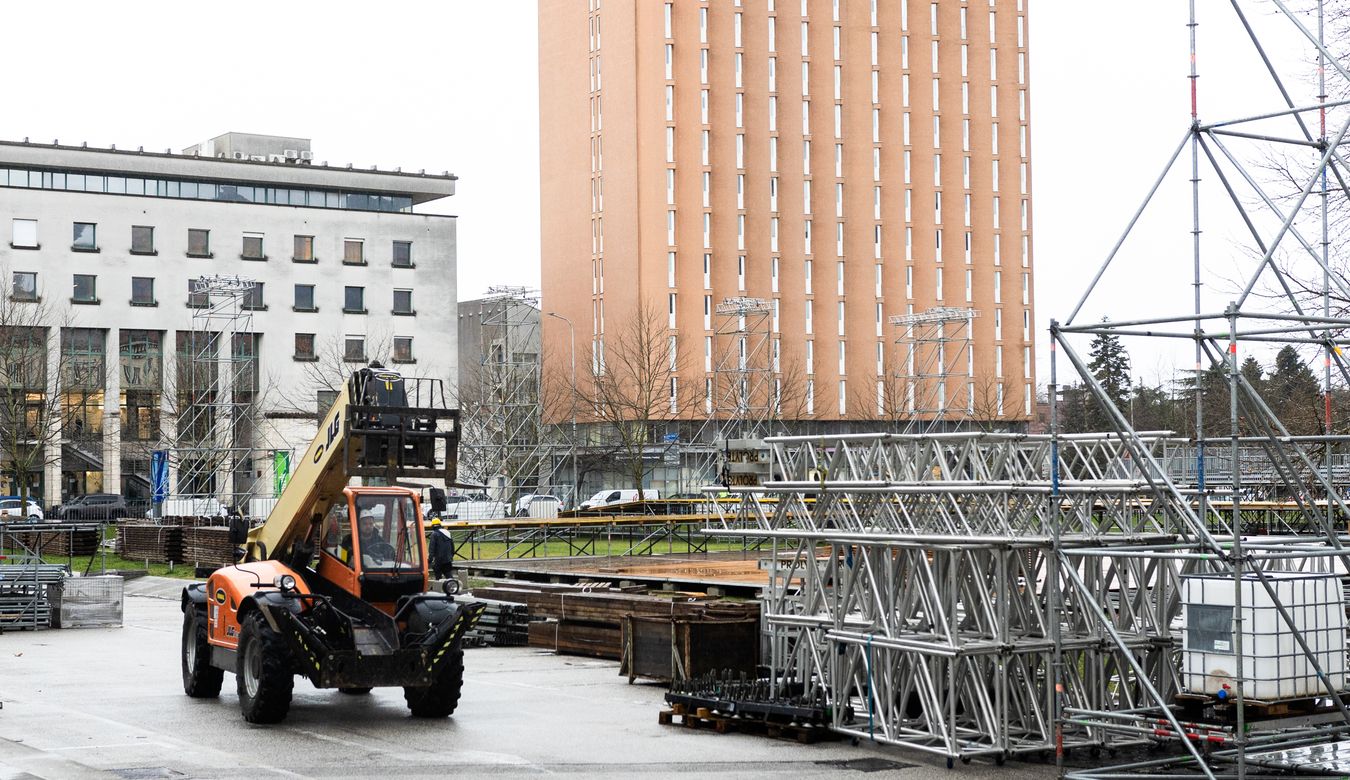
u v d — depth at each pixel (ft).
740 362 275.18
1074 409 277.85
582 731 49.73
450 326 279.69
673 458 269.64
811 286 294.25
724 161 287.89
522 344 299.38
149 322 253.44
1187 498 48.85
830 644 47.44
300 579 51.57
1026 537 42.42
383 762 43.80
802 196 294.46
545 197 304.50
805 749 45.83
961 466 46.06
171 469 223.51
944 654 42.68
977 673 43.75
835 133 298.15
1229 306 36.09
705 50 287.48
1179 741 44.24
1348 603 51.06
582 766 43.16
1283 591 38.24
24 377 201.67
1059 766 40.68
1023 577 47.34
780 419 268.82
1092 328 39.47
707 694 50.55
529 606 78.64
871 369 298.35
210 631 55.98
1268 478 74.08
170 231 256.52
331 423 51.16
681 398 272.51
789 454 51.13
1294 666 38.22
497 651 77.30
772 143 292.61
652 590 83.97
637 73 285.64
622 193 286.05
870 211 299.79
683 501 148.05
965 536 43.21
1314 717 38.83
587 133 295.28
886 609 46.14
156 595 123.44
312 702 56.54
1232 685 38.32
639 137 285.02
